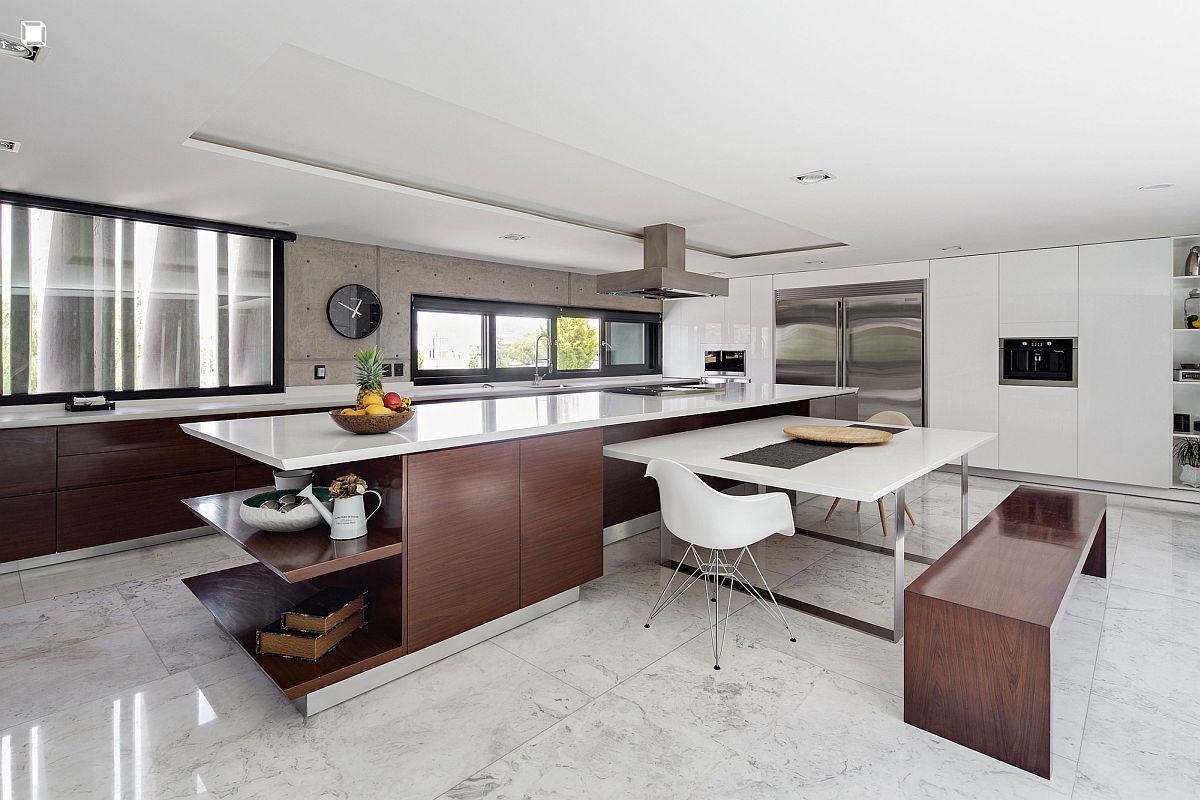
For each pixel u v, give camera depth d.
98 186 3.29
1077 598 2.93
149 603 2.87
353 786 1.65
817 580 3.16
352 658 2.05
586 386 6.57
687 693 2.10
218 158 2.83
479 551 2.39
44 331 3.64
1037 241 4.99
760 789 1.63
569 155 3.06
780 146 2.68
